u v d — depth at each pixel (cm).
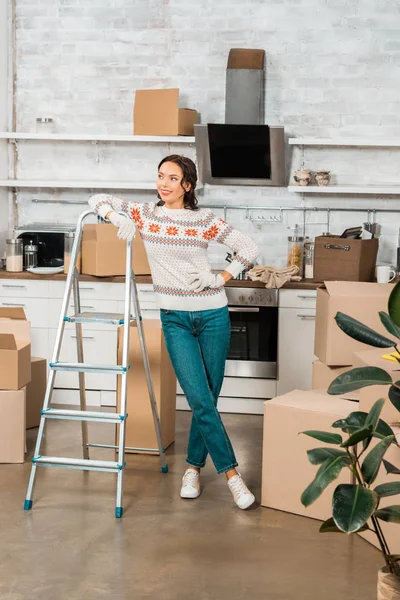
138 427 493
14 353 462
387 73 635
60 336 417
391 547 348
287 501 405
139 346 484
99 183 635
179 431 550
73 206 673
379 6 631
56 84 661
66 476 451
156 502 415
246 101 623
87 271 602
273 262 657
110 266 596
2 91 654
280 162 625
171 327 411
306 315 589
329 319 438
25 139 670
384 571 260
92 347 606
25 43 661
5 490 427
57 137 633
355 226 649
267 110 645
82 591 317
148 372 452
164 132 619
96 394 611
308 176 627
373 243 596
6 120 665
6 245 619
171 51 648
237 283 592
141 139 625
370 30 633
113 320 414
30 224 669
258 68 621
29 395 541
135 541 366
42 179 671
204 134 619
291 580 331
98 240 593
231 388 602
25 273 609
